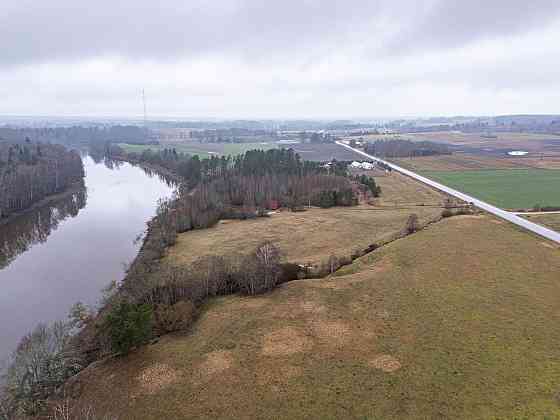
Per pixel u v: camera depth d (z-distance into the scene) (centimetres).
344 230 7919
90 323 5178
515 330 3950
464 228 7131
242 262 5684
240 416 3131
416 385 3297
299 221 8794
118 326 4034
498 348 3684
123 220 10388
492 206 9250
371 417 3009
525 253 5875
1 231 9725
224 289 5256
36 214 11112
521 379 3275
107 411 3366
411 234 6969
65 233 9406
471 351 3666
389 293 4806
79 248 8381
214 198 10094
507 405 3014
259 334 4181
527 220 7806
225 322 4466
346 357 3722
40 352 4175
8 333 5188
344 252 6619
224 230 8481
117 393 3553
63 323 5272
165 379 3641
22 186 11375
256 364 3722
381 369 3522
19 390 3753
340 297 4806
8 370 4103
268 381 3488
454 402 3083
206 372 3678
